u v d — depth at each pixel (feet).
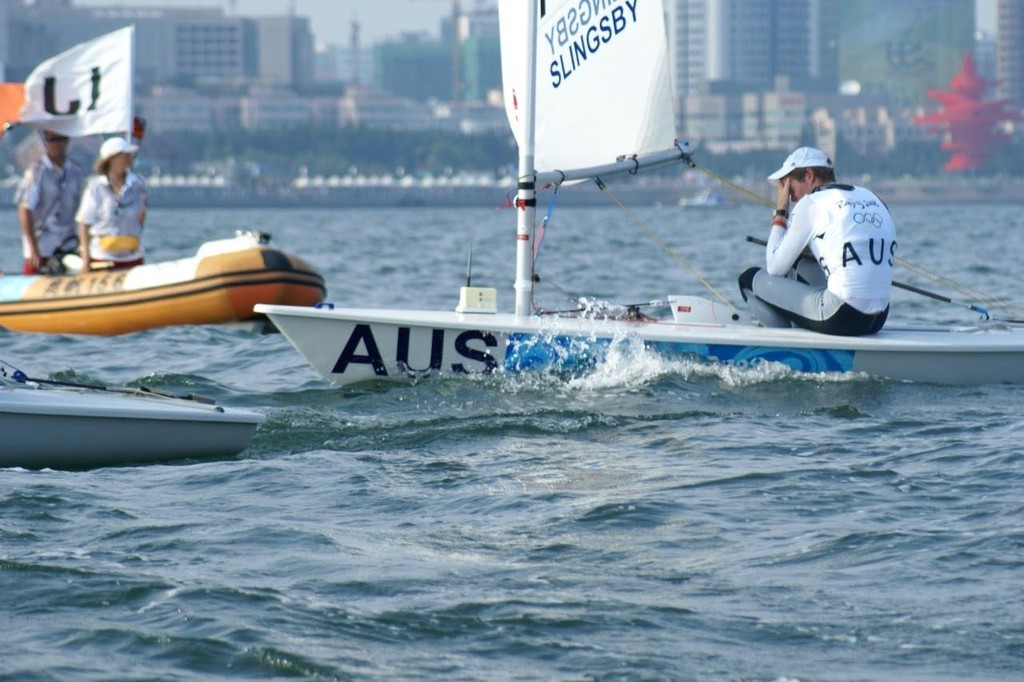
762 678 47.47
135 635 50.72
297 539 62.08
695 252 349.82
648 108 103.71
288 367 111.45
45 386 79.05
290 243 434.30
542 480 72.23
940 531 62.69
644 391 92.99
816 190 96.94
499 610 53.36
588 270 263.90
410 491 70.23
